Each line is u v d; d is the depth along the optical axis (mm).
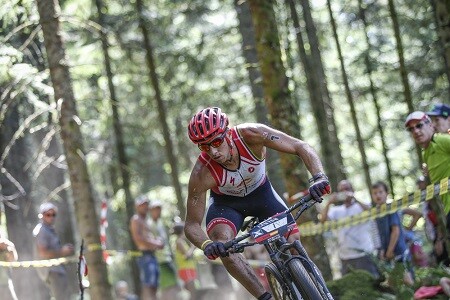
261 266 9758
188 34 15625
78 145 9344
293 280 4863
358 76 16531
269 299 5082
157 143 18516
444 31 7566
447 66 7652
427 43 13805
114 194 16641
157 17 14625
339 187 8930
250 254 10164
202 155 5285
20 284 11172
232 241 4812
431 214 7883
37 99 10039
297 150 5172
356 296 7445
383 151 14422
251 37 12789
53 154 13656
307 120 19266
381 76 16328
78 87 15000
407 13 15055
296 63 16328
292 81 14102
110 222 20609
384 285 7547
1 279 7555
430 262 8891
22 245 12266
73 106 9359
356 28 15500
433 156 6840
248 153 5211
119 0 14828
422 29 14141
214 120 4988
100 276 9383
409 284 7363
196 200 5270
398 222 8234
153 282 10578
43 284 11305
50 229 9352
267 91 8266
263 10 8258
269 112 8281
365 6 14719
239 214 5438
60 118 9352
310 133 19641
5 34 10797
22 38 11242
